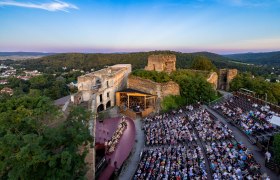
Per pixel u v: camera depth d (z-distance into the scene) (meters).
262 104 38.03
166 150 25.48
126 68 65.31
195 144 26.48
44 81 125.25
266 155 21.16
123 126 31.06
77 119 16.80
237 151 23.02
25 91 115.06
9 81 133.50
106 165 22.53
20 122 15.07
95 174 21.14
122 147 25.80
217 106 40.84
